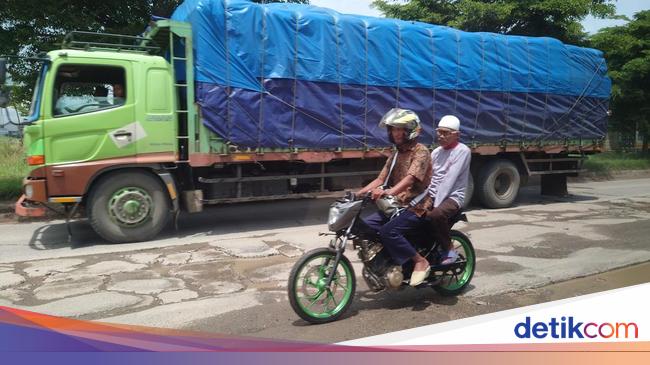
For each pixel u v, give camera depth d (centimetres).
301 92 803
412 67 904
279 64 783
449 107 953
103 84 712
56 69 675
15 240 728
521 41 1048
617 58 2006
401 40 895
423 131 927
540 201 1155
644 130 2128
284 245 686
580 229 790
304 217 923
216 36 737
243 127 763
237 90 753
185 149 759
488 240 713
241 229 815
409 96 905
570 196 1235
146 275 545
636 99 2011
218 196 795
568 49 1116
